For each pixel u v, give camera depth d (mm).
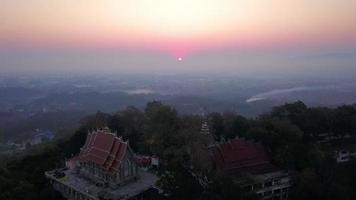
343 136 152500
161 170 115938
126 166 109625
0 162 147125
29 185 109562
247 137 126000
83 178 117500
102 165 110188
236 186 94438
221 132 138000
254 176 106062
